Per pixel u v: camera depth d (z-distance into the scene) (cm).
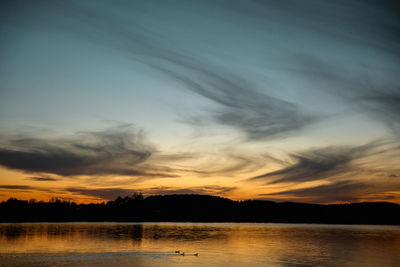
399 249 8669
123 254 6700
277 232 16738
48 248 7619
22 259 5938
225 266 5725
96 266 5334
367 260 6750
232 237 12625
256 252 7731
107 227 18750
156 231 15862
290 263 6216
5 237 10438
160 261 5962
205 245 9200
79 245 8350
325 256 7219
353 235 14488
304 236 13550
